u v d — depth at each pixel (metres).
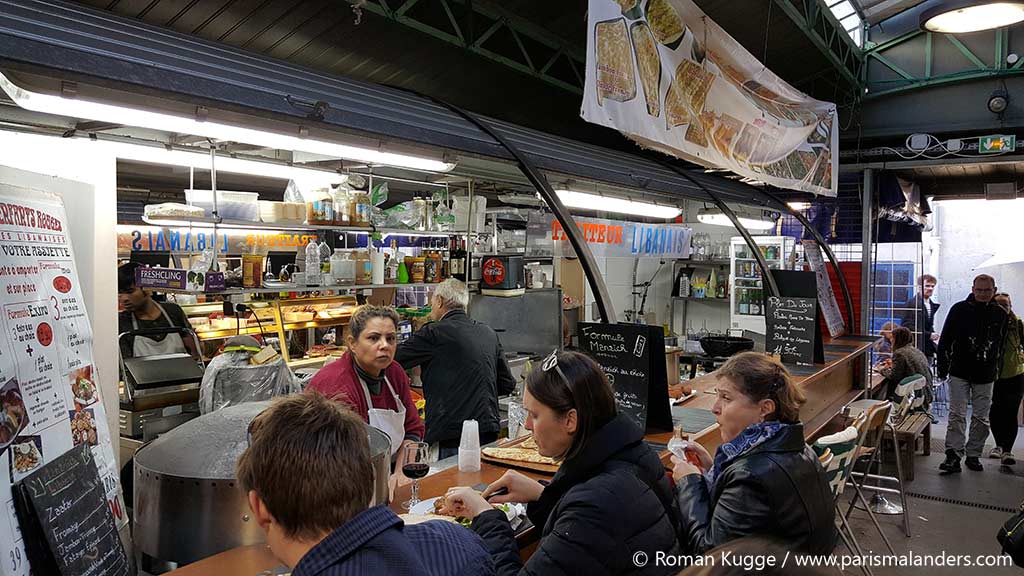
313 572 1.18
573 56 6.91
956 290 12.66
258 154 4.78
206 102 2.55
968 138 8.50
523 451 3.03
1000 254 11.06
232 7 4.44
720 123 5.36
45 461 1.97
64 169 3.25
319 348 5.86
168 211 4.10
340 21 4.89
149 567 2.30
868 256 9.23
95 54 2.32
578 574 1.67
